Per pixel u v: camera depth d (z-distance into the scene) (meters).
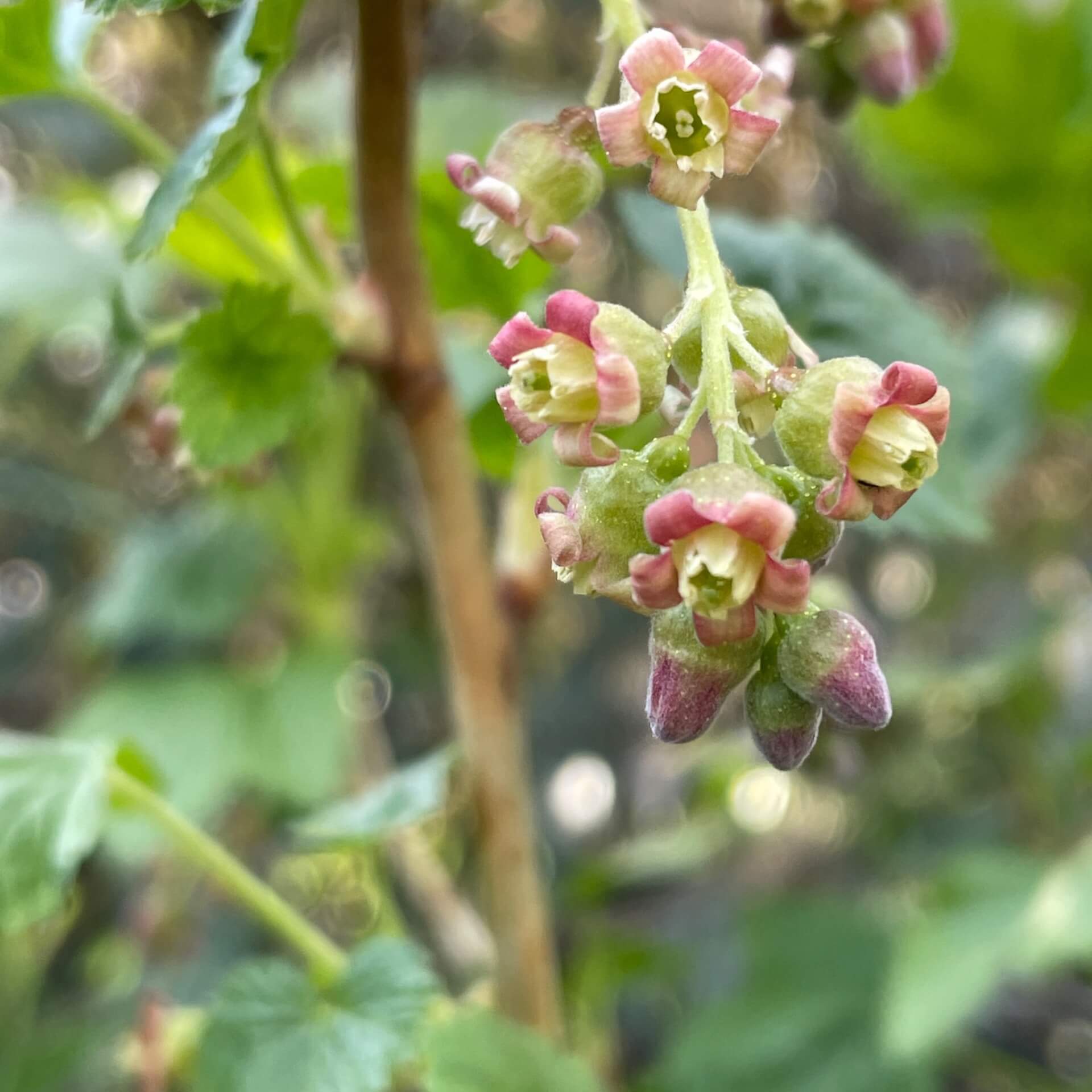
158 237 0.12
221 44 0.16
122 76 0.35
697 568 0.11
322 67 0.35
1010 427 0.28
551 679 0.41
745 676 0.12
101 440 0.38
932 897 0.25
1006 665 0.30
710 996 0.37
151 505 0.39
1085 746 0.31
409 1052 0.15
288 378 0.15
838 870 0.37
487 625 0.16
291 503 0.31
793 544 0.11
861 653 0.12
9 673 0.41
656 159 0.11
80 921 0.38
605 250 0.34
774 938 0.31
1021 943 0.22
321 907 0.38
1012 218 0.29
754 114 0.11
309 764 0.30
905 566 0.40
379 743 0.36
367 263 0.15
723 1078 0.29
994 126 0.27
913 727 0.33
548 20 0.38
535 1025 0.16
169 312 0.31
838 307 0.17
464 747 0.16
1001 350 0.29
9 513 0.41
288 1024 0.16
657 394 0.11
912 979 0.23
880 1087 0.28
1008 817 0.33
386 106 0.14
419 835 0.26
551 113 0.25
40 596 0.42
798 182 0.37
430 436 0.16
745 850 0.39
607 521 0.11
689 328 0.12
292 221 0.15
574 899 0.27
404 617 0.38
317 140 0.29
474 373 0.19
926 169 0.29
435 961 0.33
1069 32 0.26
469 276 0.18
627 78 0.11
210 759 0.30
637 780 0.42
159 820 0.16
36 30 0.15
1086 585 0.39
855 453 0.11
